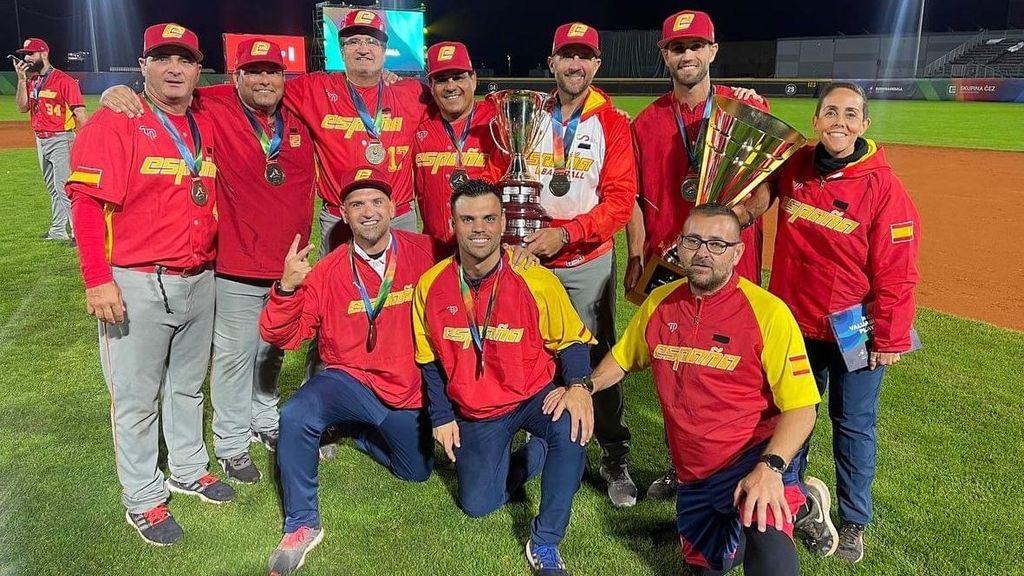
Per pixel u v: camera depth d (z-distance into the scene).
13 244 8.98
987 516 3.50
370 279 3.51
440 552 3.26
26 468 3.92
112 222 3.08
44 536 3.33
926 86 37.56
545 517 3.09
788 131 3.17
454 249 3.75
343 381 3.50
